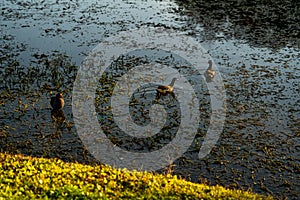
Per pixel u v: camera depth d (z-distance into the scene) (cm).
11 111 1789
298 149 1589
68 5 3522
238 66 2355
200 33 2970
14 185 1120
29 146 1563
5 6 3397
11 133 1639
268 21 3303
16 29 2827
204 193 1188
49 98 1909
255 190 1363
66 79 2100
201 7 3678
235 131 1705
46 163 1288
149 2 3794
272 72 2286
